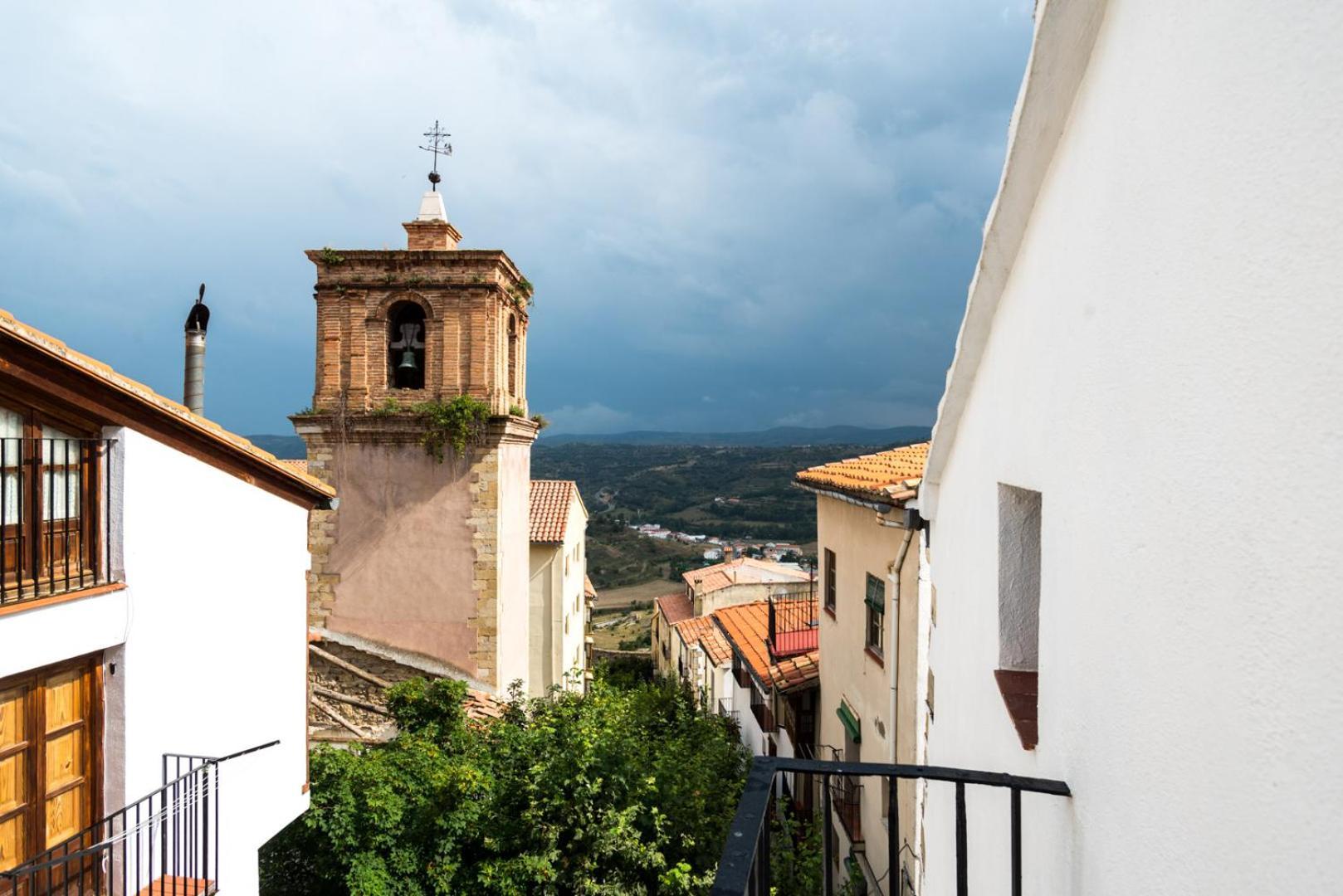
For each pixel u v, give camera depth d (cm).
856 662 1234
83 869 582
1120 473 221
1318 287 134
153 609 709
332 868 1295
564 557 2927
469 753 1502
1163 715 189
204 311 1028
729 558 4534
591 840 1248
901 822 986
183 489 749
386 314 1922
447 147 2039
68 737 651
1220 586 164
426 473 1920
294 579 927
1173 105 191
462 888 1270
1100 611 233
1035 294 315
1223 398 165
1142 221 209
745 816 212
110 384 639
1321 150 134
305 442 1930
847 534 1291
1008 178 304
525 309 2225
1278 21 147
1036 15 256
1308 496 136
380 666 1900
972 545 443
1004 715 353
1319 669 132
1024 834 307
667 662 4303
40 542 605
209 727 778
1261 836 148
